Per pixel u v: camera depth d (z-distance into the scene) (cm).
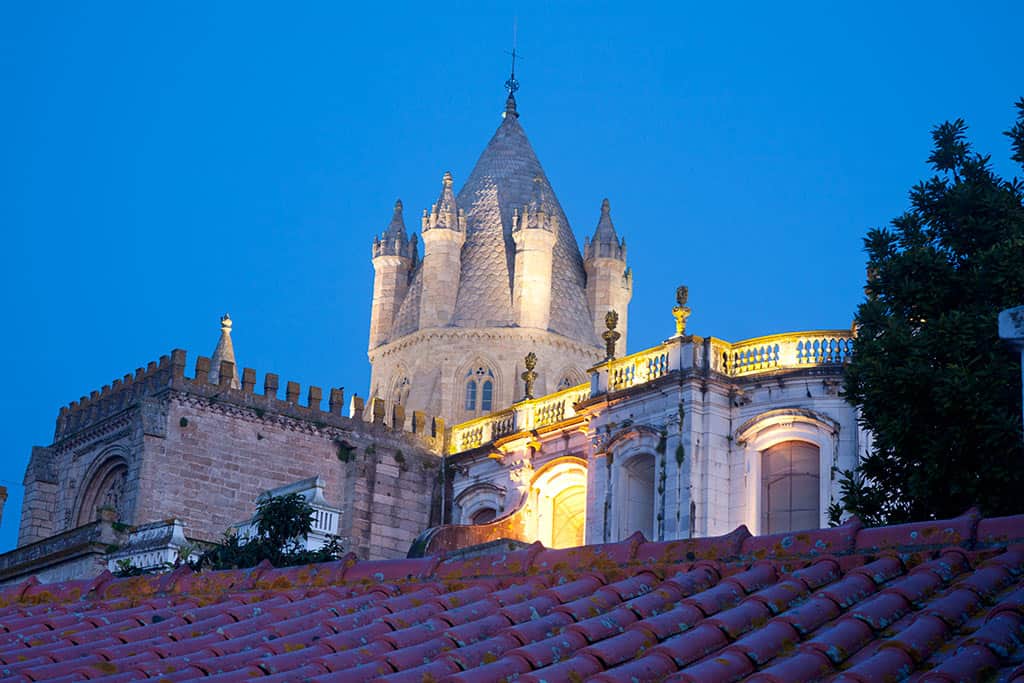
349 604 1620
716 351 5041
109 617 1789
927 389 2983
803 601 1305
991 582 1230
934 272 3250
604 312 7956
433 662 1279
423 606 1515
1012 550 1291
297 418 5931
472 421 6222
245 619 1659
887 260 3375
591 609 1391
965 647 1077
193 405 5709
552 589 1481
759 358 4997
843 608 1259
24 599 2055
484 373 7588
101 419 6084
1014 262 3145
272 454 5841
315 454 5953
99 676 1423
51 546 5503
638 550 1543
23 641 1698
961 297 3259
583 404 5425
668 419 4994
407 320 7931
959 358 3022
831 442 4722
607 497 5194
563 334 7744
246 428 5809
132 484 5528
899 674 1076
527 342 7594
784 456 4856
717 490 4881
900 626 1191
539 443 5703
